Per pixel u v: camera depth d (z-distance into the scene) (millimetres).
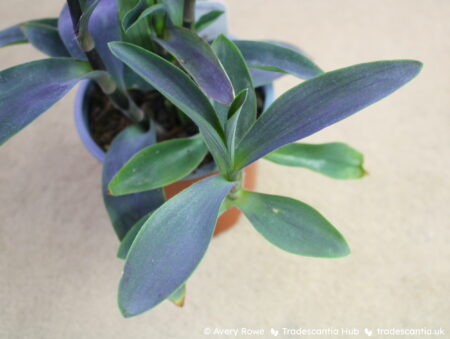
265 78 362
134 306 235
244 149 281
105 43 324
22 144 555
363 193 500
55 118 568
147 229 255
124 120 392
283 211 299
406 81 251
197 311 451
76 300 465
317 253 283
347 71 261
